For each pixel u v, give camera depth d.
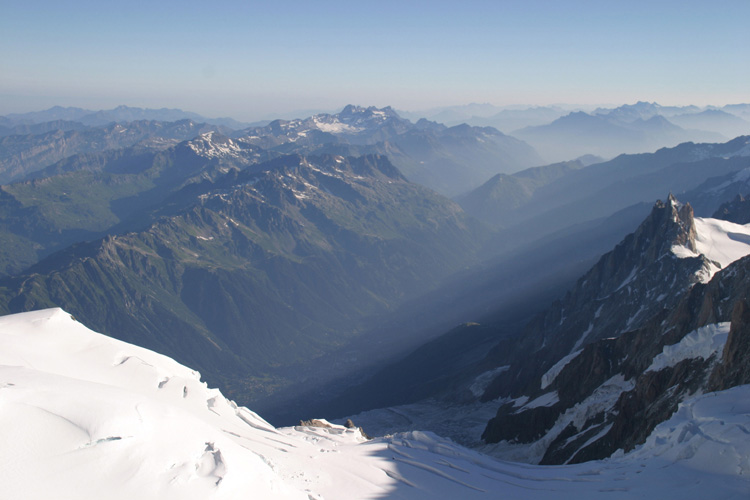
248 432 62.97
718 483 45.94
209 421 59.12
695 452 52.34
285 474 51.28
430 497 52.66
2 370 37.28
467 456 70.00
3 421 32.03
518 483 60.16
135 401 38.62
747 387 59.81
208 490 34.81
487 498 53.44
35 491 29.62
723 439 50.47
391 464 61.81
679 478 49.53
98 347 57.84
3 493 28.73
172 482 34.03
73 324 58.00
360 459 62.16
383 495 51.66
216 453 38.16
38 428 32.66
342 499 48.97
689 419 58.59
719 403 58.78
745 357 69.12
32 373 37.78
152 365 61.12
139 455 34.41
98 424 34.34
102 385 40.16
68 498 30.11
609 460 66.44
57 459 31.70
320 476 53.59
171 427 38.22
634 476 54.09
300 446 63.56
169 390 60.12
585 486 55.25
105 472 32.47
